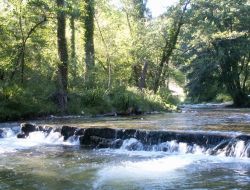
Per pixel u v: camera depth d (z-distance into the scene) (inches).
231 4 1812.3
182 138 515.2
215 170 400.2
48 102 978.1
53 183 367.6
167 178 374.9
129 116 951.0
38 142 616.4
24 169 424.5
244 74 2124.8
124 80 1633.9
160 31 1464.1
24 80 1016.2
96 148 556.1
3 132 682.8
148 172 401.4
